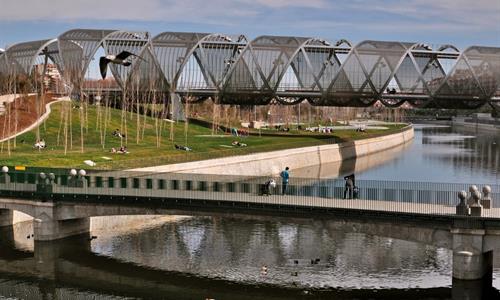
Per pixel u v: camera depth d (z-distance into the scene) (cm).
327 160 10375
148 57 11512
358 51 11156
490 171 9144
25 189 4456
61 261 4125
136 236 4753
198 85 11594
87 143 7900
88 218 4775
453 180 8050
